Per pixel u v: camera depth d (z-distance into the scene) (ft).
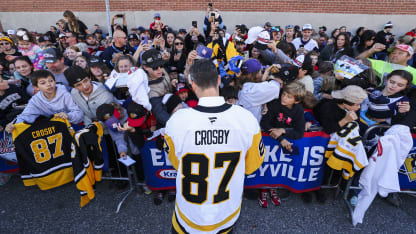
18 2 28.96
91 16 28.35
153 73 7.43
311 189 8.66
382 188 7.37
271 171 8.42
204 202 4.29
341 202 8.82
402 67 9.98
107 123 7.44
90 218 8.26
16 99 9.21
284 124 7.39
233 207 4.58
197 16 27.63
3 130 8.63
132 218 8.24
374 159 7.20
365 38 16.88
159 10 27.66
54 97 7.88
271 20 27.55
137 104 6.64
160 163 8.07
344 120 6.98
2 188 9.65
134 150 8.66
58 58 10.20
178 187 4.44
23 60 9.84
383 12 27.17
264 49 11.39
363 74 8.74
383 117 8.09
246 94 7.41
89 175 7.26
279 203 8.67
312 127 7.83
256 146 4.29
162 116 7.01
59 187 9.67
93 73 9.98
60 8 28.60
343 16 27.30
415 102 7.59
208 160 3.98
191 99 8.02
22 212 8.54
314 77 10.71
